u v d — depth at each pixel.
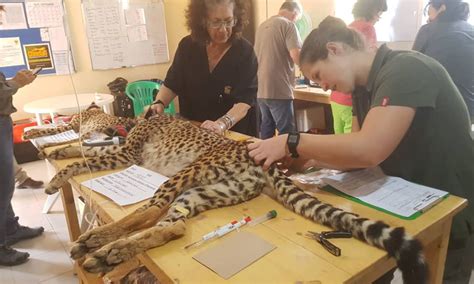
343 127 2.94
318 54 1.22
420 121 1.21
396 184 1.24
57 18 4.42
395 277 1.71
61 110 2.98
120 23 4.84
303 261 0.86
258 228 1.02
